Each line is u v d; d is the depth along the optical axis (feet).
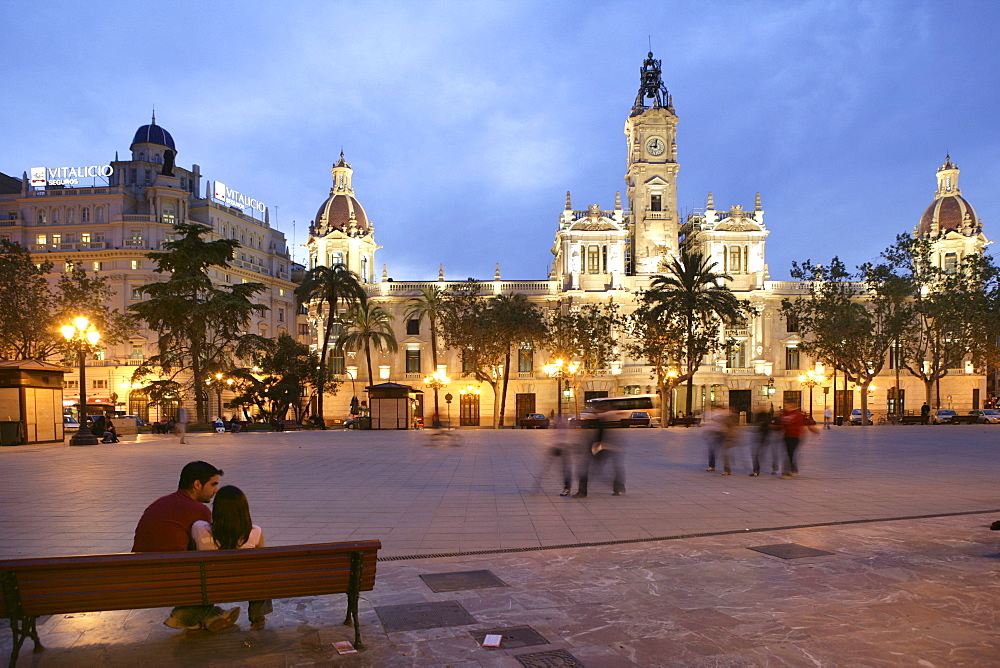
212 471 23.67
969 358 237.25
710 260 257.34
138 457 90.43
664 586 27.48
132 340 266.36
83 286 196.44
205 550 20.35
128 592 19.01
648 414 210.38
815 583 27.76
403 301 260.21
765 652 20.56
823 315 210.79
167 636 22.24
